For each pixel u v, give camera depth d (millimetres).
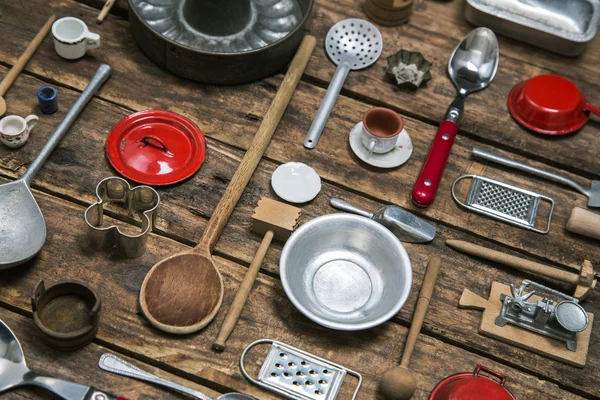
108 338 737
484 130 904
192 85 891
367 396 739
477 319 790
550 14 970
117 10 936
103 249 778
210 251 784
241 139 865
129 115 851
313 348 757
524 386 762
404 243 824
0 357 707
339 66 919
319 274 796
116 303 754
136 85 882
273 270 793
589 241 849
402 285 758
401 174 864
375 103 914
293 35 881
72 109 839
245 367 741
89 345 732
